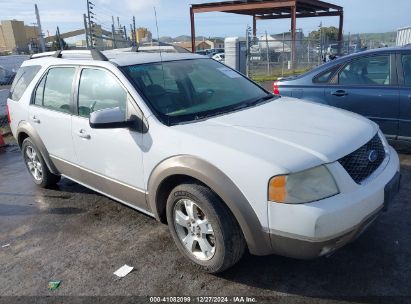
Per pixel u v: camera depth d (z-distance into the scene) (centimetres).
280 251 266
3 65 2072
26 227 424
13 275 336
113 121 322
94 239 386
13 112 522
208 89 387
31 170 540
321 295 280
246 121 317
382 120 532
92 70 390
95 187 413
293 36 2331
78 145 405
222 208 284
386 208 289
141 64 378
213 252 300
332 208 249
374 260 314
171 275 318
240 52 1603
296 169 251
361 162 280
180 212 320
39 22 1345
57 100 439
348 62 559
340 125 308
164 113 332
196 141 292
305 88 591
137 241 375
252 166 261
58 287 315
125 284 311
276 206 255
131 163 344
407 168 501
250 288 294
